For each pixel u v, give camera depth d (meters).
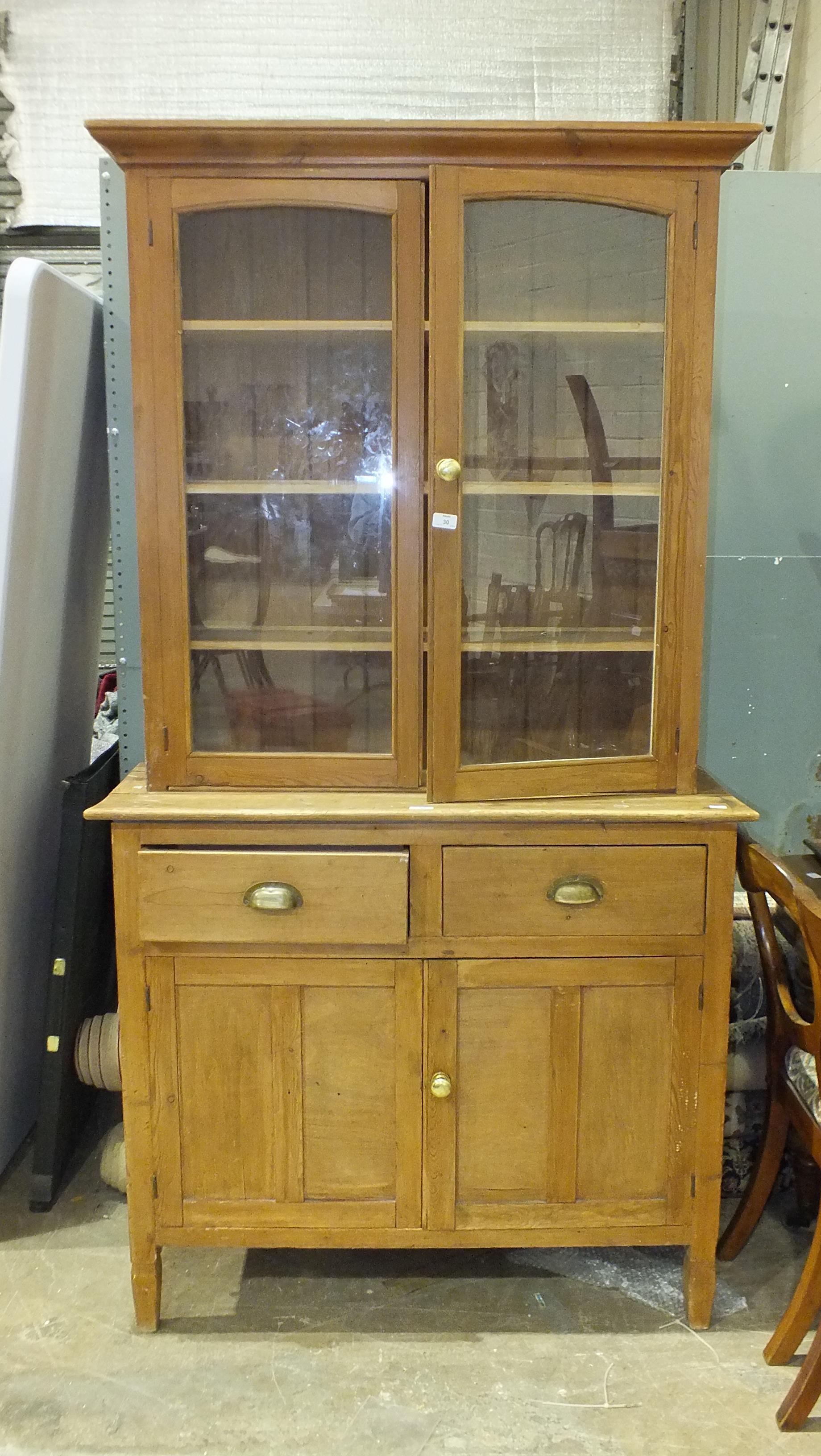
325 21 2.52
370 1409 1.50
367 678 1.68
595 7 2.53
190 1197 1.65
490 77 2.54
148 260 1.54
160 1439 1.45
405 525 1.61
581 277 1.57
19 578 1.80
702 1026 1.63
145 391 1.58
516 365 1.58
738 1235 1.82
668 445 1.60
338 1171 1.65
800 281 2.01
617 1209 1.66
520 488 1.61
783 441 2.06
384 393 1.61
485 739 1.65
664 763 1.68
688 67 2.58
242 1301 1.74
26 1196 1.99
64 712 2.15
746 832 2.05
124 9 2.54
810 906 1.45
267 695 1.68
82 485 2.06
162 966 1.60
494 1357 1.61
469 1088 1.63
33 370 1.74
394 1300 1.74
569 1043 1.63
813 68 2.45
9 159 2.62
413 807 1.59
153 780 1.68
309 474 1.64
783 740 2.15
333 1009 1.61
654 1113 1.65
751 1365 1.60
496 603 1.63
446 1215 1.66
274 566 1.66
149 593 1.62
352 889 1.57
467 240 1.53
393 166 1.52
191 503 1.64
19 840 1.96
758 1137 1.99
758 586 2.10
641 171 1.53
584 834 1.58
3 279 2.71
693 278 1.56
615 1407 1.51
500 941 1.60
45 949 2.16
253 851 1.57
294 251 1.58
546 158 1.51
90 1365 1.59
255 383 1.62
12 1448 1.43
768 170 2.53
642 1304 1.74
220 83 2.55
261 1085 1.63
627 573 1.65
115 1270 1.80
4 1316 1.68
